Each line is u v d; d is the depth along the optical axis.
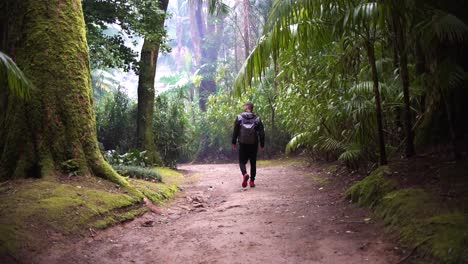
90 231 4.06
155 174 7.32
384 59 5.96
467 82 4.72
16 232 3.48
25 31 5.50
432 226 3.23
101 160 5.60
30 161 5.12
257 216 4.98
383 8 4.42
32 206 4.05
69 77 5.55
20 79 3.17
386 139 6.31
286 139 14.77
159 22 10.16
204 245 3.87
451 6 4.78
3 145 5.25
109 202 4.71
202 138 17.81
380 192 4.59
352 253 3.36
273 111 14.83
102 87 23.11
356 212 4.68
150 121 11.65
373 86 5.56
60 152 5.28
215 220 4.89
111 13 9.31
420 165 4.80
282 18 4.91
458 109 4.97
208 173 10.73
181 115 13.51
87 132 5.58
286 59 7.87
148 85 11.70
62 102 5.43
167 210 5.62
